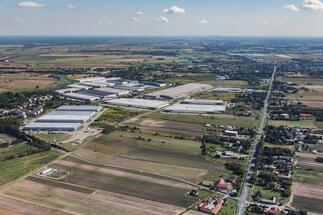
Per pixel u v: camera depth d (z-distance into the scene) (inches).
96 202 5935.0
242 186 6599.4
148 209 5718.5
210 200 5969.5
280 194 6284.5
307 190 6437.0
